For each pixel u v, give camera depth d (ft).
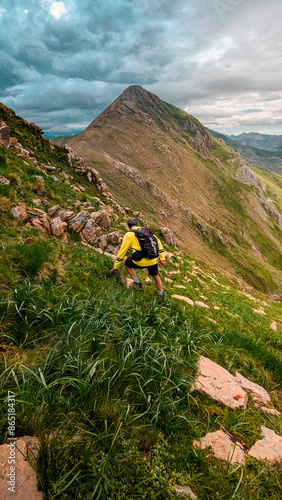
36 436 6.66
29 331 10.18
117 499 5.89
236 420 9.47
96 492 5.94
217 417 9.14
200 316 20.30
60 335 10.71
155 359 10.75
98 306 13.98
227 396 10.63
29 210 25.16
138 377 9.73
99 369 9.34
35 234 20.85
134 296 18.61
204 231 626.23
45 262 16.52
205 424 8.94
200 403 9.88
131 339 11.56
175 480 6.72
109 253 31.55
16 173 34.55
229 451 7.57
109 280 20.27
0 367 8.16
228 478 7.05
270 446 8.68
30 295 11.97
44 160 79.66
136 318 13.88
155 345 11.75
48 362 8.89
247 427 9.29
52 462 6.08
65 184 65.36
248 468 7.57
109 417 7.64
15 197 23.79
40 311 10.87
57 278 15.80
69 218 30.40
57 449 6.34
